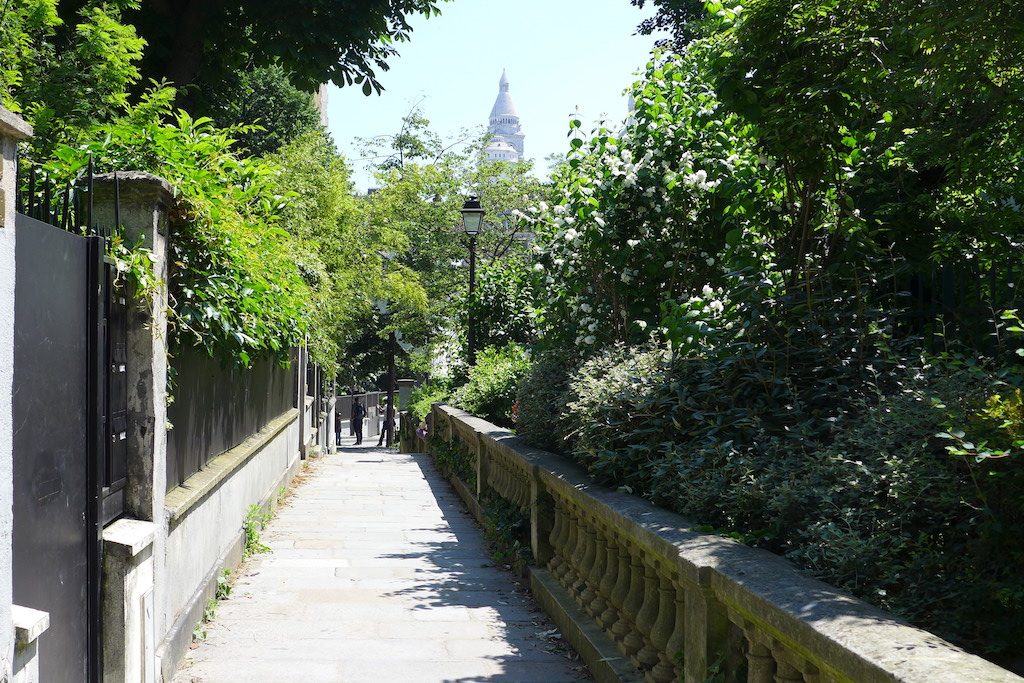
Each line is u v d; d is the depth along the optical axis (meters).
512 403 15.50
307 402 21.16
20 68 7.38
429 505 13.48
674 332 5.87
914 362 4.98
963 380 4.34
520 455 8.16
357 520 11.93
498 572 8.80
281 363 9.92
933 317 5.48
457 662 5.96
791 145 5.72
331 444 31.38
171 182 5.48
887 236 6.50
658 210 8.08
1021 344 4.77
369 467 19.72
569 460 7.67
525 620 7.03
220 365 7.36
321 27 13.97
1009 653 3.48
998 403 3.63
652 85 8.34
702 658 3.84
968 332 5.18
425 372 37.34
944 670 2.31
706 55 6.68
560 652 6.18
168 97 8.08
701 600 3.87
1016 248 6.32
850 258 5.87
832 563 3.63
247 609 7.25
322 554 9.55
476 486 12.53
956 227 6.51
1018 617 3.47
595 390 6.07
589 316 8.66
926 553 3.69
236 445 9.01
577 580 6.73
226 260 6.37
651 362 6.05
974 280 5.27
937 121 6.23
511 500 9.38
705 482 4.57
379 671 5.76
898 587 3.65
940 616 3.51
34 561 3.44
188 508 6.10
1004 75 5.62
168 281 5.58
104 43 7.79
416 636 6.57
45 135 7.29
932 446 3.97
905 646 2.52
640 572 5.20
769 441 4.85
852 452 4.30
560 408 7.61
